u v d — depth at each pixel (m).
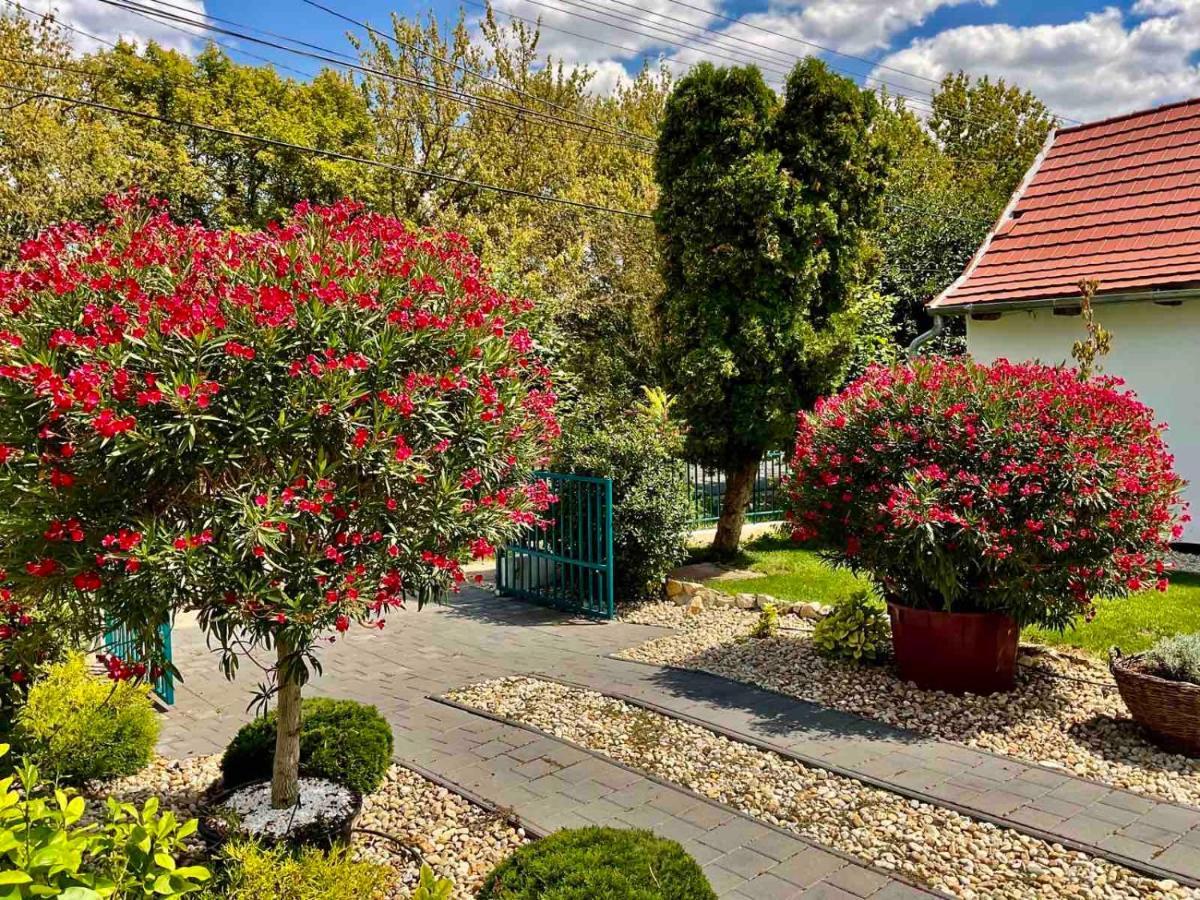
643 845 3.02
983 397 5.37
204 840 3.49
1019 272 10.76
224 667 3.04
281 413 2.88
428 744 5.02
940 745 4.80
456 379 3.23
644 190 18.69
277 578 2.91
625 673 6.32
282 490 2.91
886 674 5.92
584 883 2.74
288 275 3.07
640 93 27.61
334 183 18.80
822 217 9.54
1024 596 5.13
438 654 7.09
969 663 5.45
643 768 4.64
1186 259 9.30
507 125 20.56
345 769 3.95
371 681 6.36
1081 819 3.90
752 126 9.51
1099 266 10.02
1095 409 5.31
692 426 10.00
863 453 5.51
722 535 10.66
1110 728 4.97
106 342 2.75
